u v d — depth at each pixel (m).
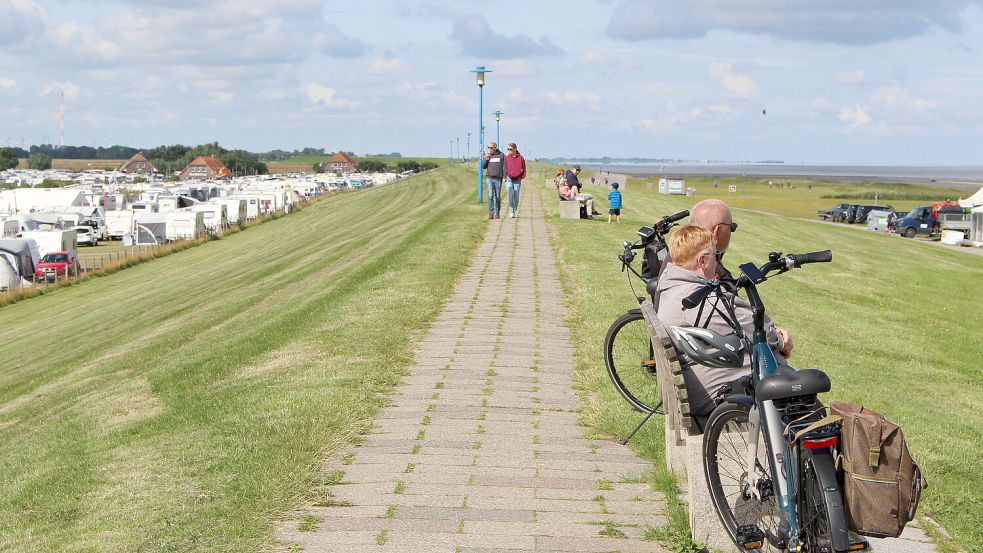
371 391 8.05
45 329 32.94
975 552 4.79
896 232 61.66
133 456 6.72
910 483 3.69
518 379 8.56
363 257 21.31
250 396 8.05
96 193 108.25
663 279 5.36
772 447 4.04
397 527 4.99
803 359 10.72
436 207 38.59
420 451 6.41
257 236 63.09
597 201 39.75
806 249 31.08
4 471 7.55
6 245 53.59
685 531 4.86
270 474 5.74
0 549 5.15
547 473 5.97
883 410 8.09
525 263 17.36
